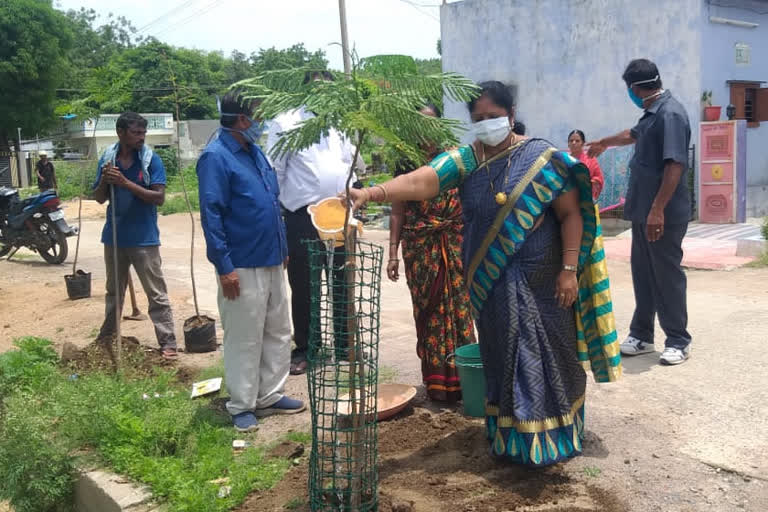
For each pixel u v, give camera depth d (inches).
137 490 139.1
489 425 144.2
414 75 114.3
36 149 1569.9
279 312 172.4
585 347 143.3
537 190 131.3
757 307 249.1
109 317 227.9
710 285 299.4
